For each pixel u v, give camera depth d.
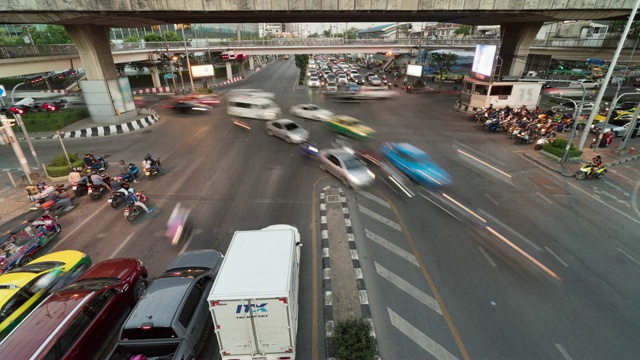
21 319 8.50
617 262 10.88
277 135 24.28
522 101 32.34
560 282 9.98
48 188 15.15
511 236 12.29
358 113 33.16
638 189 16.31
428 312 8.88
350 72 63.78
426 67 56.28
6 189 16.92
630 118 25.83
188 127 28.11
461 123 29.47
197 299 8.16
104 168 18.80
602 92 18.61
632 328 8.41
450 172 18.14
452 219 13.45
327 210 14.03
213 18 25.92
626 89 46.94
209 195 15.68
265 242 8.04
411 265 10.71
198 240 12.22
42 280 9.26
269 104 31.17
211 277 9.12
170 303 7.51
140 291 9.55
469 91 34.03
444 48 54.91
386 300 9.29
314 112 30.03
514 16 25.08
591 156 20.42
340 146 22.25
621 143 21.38
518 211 14.09
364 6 20.52
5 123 15.84
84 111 31.00
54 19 20.44
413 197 15.29
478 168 18.77
